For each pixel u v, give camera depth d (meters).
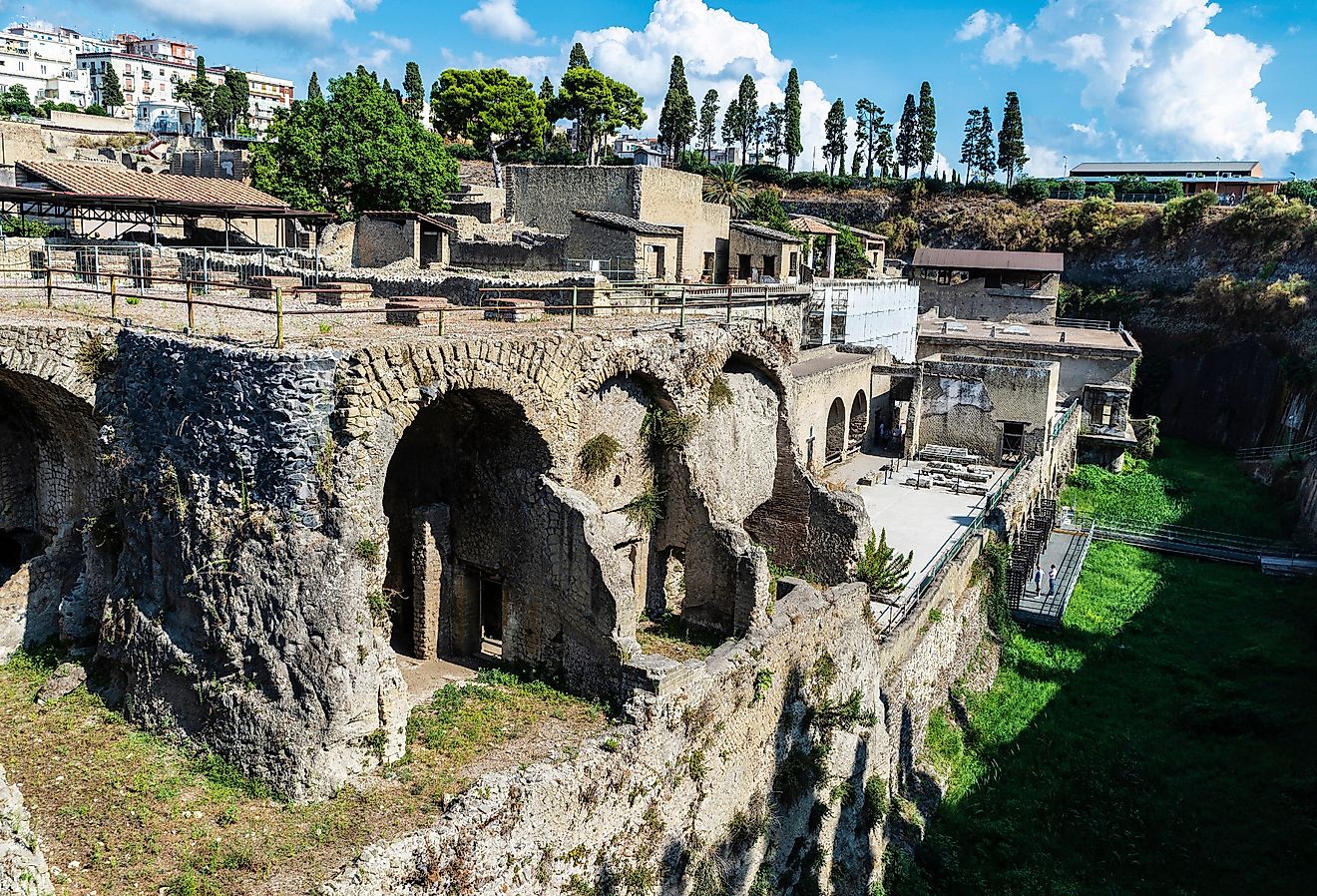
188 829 14.42
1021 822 25.25
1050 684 32.03
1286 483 51.75
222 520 15.98
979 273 82.56
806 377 39.62
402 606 21.02
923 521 39.91
